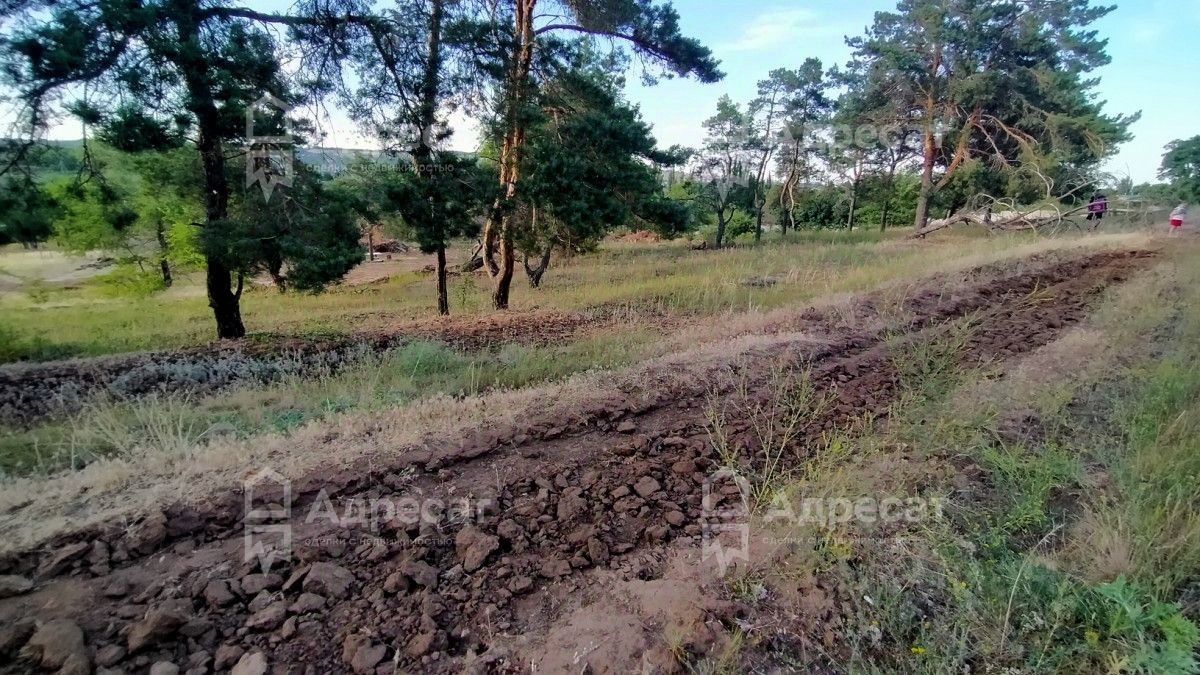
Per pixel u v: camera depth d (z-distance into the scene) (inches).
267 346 313.9
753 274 560.4
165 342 411.5
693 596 99.8
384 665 85.6
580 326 370.3
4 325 464.4
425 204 380.2
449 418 170.1
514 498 132.5
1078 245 555.2
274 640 89.4
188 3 290.0
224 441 153.7
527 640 92.3
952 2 906.1
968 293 363.3
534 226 469.7
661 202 520.1
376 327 413.4
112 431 168.9
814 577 105.6
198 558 107.0
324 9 332.2
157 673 82.4
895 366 219.1
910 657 90.3
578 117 443.8
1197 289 312.3
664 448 159.9
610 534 120.2
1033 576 102.3
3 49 239.3
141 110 281.7
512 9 402.0
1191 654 85.3
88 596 96.3
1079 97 909.8
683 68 449.7
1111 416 166.1
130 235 532.4
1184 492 118.9
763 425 173.3
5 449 165.3
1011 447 151.3
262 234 330.6
